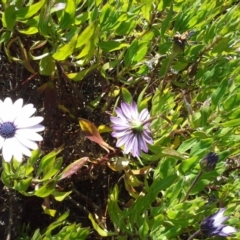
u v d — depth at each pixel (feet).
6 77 1.61
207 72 1.56
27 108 1.21
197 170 1.36
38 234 1.24
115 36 1.68
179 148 1.36
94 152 1.53
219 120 1.41
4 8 1.36
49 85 1.45
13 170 1.27
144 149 1.26
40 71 1.38
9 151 1.16
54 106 1.46
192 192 1.35
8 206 1.47
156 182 1.29
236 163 1.69
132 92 1.72
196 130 1.40
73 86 1.51
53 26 1.34
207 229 1.24
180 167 1.30
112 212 1.35
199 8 1.60
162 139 1.36
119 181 1.53
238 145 1.52
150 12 1.58
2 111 1.19
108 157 1.44
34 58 1.37
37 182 1.27
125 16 1.39
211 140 1.29
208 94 1.56
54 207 1.51
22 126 1.19
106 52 1.57
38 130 1.20
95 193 1.58
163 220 1.27
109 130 1.44
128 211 1.33
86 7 1.61
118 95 1.64
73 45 1.28
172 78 1.67
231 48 1.67
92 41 1.33
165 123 1.42
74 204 1.55
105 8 1.36
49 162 1.23
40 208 1.51
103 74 1.50
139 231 1.29
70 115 1.54
